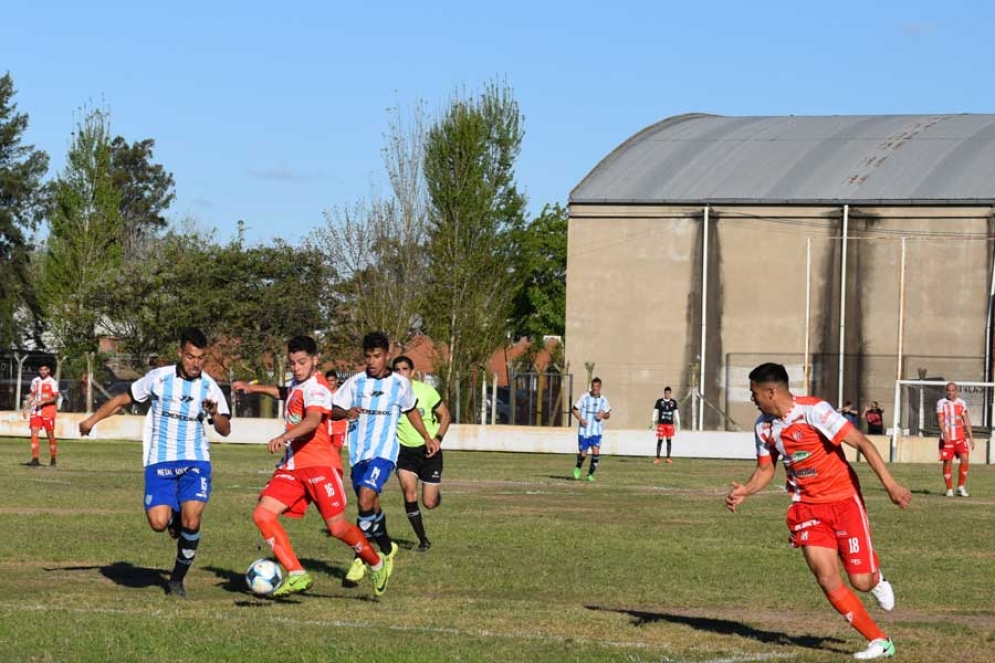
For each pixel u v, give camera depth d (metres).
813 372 62.91
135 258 75.00
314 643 10.62
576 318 66.62
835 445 10.54
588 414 35.38
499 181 68.31
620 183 67.00
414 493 17.86
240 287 63.59
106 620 11.55
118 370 62.19
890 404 61.72
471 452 53.84
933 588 14.88
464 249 67.44
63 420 55.72
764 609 13.16
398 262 67.81
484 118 68.19
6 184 86.19
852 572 10.52
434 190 68.06
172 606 12.55
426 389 18.02
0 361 62.31
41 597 13.01
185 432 13.27
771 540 19.67
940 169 63.00
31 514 21.81
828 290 62.75
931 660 10.38
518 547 18.34
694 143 70.56
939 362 60.94
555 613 12.45
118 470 34.66
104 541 17.83
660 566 16.38
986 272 60.47
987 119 70.06
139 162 121.88
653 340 65.56
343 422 16.27
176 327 62.56
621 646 10.76
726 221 64.44
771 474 10.92
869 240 62.22
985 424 55.19
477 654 10.28
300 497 13.15
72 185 76.31
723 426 64.06
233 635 10.92
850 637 11.51
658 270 65.56
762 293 63.78
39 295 81.00
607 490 31.31
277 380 62.06
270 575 12.89
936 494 32.25
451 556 17.16
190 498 13.23
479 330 66.19
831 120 73.19
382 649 10.38
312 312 63.78
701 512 24.92
